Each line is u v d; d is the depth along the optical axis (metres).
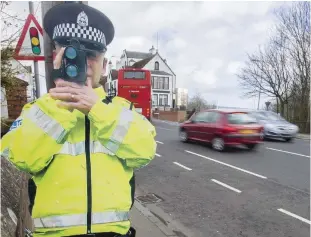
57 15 1.33
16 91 6.90
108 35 1.45
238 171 8.01
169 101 53.31
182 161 9.16
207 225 4.62
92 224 1.25
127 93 18.88
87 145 1.29
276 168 8.34
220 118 10.91
